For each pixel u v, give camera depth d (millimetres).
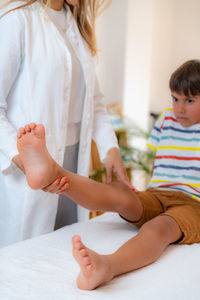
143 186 3365
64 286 943
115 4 3273
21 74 1311
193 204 1398
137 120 3605
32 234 1411
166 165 1525
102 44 3223
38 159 1074
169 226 1221
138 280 1011
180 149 1509
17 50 1260
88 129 1517
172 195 1438
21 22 1268
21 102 1323
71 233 1304
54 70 1313
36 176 1071
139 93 3562
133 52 3416
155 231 1170
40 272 1013
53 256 1120
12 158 1226
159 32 3752
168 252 1201
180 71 1447
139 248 1092
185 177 1473
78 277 943
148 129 3912
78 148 1587
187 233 1246
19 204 1357
